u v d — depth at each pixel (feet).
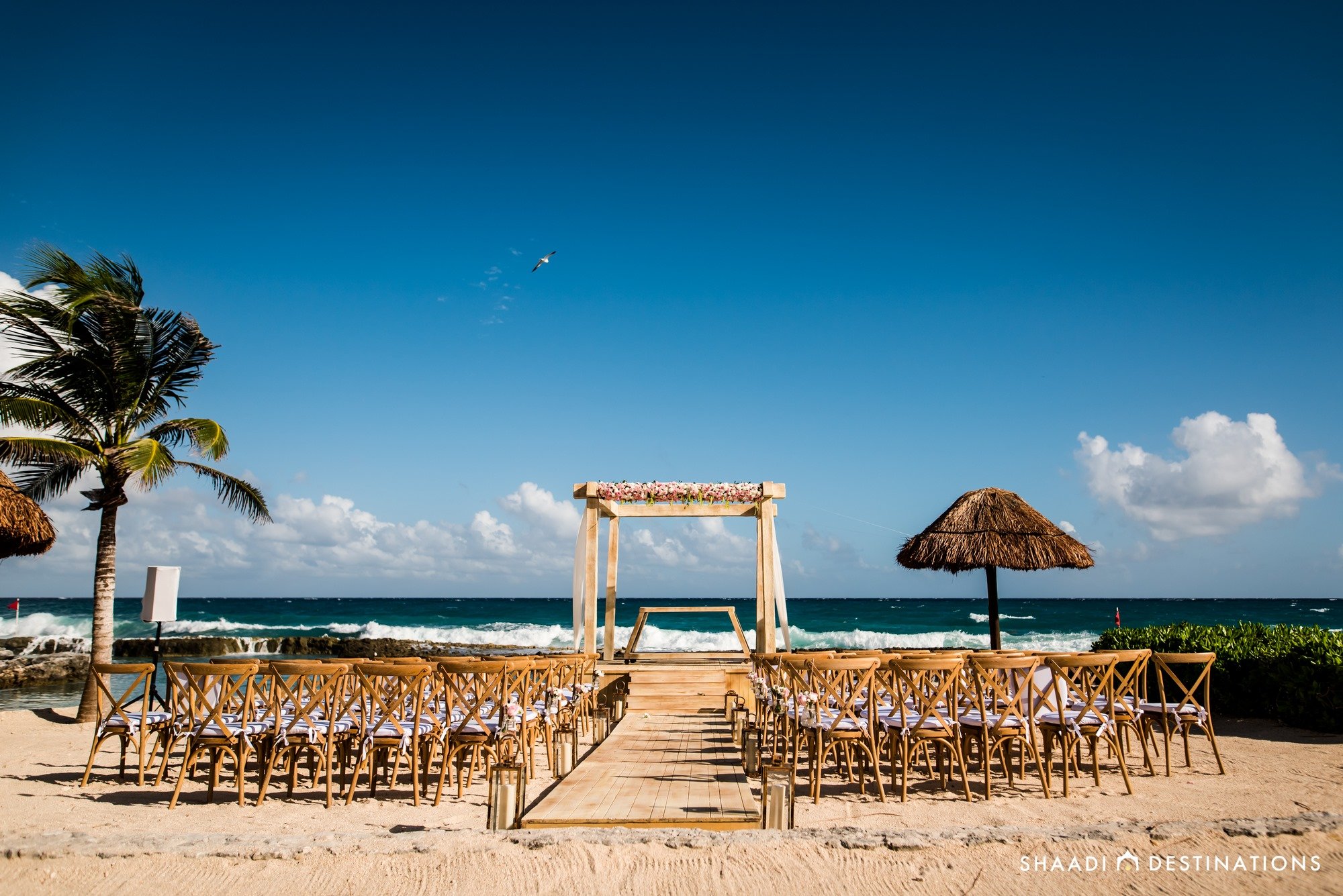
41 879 13.96
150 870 14.10
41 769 25.66
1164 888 13.24
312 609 258.57
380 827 18.74
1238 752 26.45
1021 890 13.29
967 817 18.98
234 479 39.81
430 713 24.00
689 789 20.06
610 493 44.83
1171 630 38.96
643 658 48.14
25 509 34.27
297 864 14.23
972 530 37.60
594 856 14.34
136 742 30.58
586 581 44.52
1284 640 33.81
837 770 24.77
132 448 35.27
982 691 21.04
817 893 13.33
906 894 13.26
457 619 195.52
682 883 13.66
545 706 26.68
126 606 253.65
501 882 13.71
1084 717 21.58
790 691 24.29
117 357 36.78
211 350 39.70
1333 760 24.63
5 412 34.76
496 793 16.93
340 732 22.15
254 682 22.11
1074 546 38.11
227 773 25.32
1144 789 21.67
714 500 45.16
